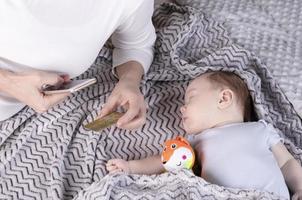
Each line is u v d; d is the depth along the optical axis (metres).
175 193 1.22
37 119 1.47
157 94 1.59
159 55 1.72
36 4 1.11
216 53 1.62
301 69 1.59
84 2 1.18
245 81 1.48
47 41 1.19
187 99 1.45
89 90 1.56
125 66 1.52
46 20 1.15
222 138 1.33
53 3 1.13
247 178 1.26
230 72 1.51
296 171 1.34
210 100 1.41
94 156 1.40
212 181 1.29
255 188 1.25
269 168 1.28
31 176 1.37
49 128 1.47
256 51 1.67
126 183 1.27
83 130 1.47
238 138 1.33
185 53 1.71
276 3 1.79
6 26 1.13
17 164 1.39
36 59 1.23
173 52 1.64
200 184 1.21
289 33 1.72
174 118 1.53
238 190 1.20
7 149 1.40
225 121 1.39
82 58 1.30
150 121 1.52
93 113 1.50
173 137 1.49
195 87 1.45
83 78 1.60
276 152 1.36
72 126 1.47
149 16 1.48
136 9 1.36
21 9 1.10
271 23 1.76
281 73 1.59
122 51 1.56
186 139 1.44
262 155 1.30
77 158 1.41
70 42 1.22
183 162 1.28
